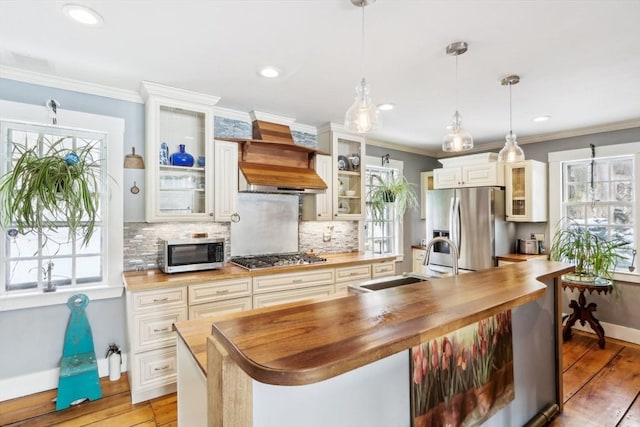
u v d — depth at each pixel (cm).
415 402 123
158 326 239
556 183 410
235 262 318
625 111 323
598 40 192
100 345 270
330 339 82
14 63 225
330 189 372
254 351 75
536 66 227
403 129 395
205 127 293
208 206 295
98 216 271
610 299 367
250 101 301
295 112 335
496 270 192
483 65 226
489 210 397
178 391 143
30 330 245
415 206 507
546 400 212
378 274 360
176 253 268
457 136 223
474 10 164
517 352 183
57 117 250
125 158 279
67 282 263
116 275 273
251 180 294
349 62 222
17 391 240
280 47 203
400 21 175
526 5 160
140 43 198
